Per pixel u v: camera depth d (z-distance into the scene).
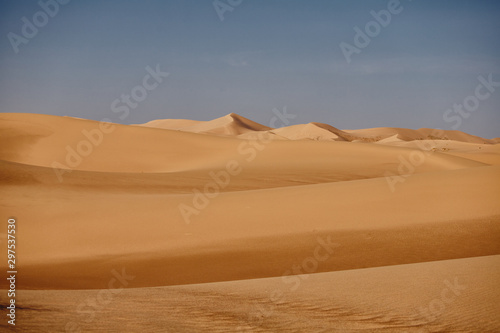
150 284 15.22
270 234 21.05
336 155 62.59
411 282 10.32
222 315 8.36
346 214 23.50
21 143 60.97
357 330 7.53
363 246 18.88
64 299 9.62
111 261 18.19
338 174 52.25
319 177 50.09
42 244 20.42
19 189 29.17
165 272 16.61
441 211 23.09
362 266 16.48
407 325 7.70
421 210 23.42
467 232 19.98
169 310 8.70
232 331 7.47
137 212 24.91
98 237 21.30
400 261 16.92
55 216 24.11
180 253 18.94
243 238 20.66
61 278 16.00
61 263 18.06
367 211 23.78
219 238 20.81
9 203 25.91
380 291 9.75
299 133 188.00
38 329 7.22
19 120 67.31
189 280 15.57
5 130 63.38
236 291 10.60
